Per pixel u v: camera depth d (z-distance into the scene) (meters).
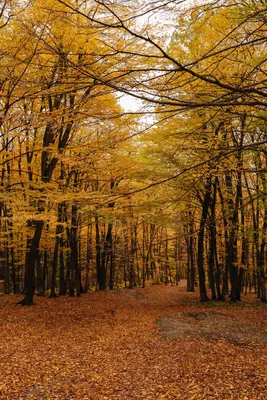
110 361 8.67
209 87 4.01
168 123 8.63
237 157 8.52
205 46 6.57
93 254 28.72
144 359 8.83
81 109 3.41
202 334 11.20
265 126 6.48
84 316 14.15
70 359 8.73
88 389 6.96
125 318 14.12
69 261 23.19
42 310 14.67
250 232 14.87
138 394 6.71
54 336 10.87
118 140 3.42
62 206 11.64
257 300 19.66
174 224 12.58
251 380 6.99
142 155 12.52
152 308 17.12
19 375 7.50
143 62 3.56
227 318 13.49
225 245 19.05
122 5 2.74
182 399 6.39
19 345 9.63
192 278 28.33
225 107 4.02
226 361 8.36
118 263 33.91
